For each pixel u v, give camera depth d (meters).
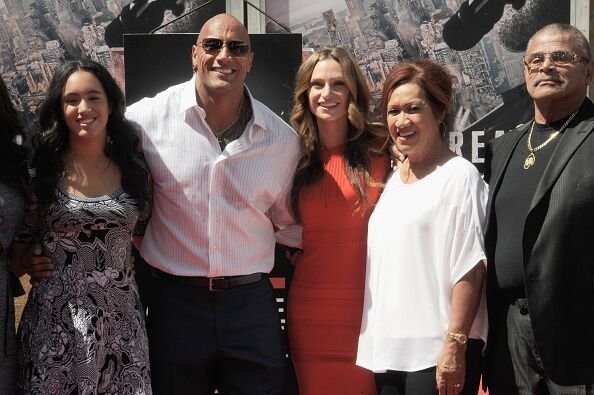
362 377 3.44
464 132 5.29
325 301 3.45
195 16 5.27
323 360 3.46
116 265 3.09
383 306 3.12
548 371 2.83
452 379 2.94
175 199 3.26
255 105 3.41
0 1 5.30
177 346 3.27
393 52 5.28
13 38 5.32
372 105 3.66
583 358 2.83
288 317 3.57
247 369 3.33
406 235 3.08
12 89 5.34
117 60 4.72
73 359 2.99
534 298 2.84
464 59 5.25
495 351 3.05
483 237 3.03
